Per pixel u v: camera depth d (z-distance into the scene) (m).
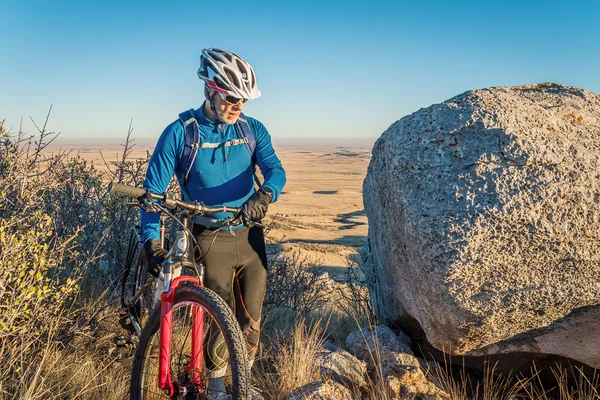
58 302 3.66
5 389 3.16
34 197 4.33
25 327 3.30
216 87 2.88
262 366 3.83
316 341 4.01
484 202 3.09
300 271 5.81
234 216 2.85
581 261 3.13
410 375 3.50
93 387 3.24
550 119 3.36
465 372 4.20
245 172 3.18
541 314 3.27
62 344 3.70
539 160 3.13
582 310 3.37
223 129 3.10
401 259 3.64
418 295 3.50
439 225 3.12
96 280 4.78
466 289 3.15
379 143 4.06
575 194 3.08
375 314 4.85
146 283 3.20
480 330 3.30
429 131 3.41
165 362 2.65
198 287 2.65
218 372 3.02
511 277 3.13
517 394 3.86
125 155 5.09
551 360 3.86
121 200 4.98
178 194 5.23
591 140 3.31
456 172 3.24
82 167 5.27
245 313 3.19
